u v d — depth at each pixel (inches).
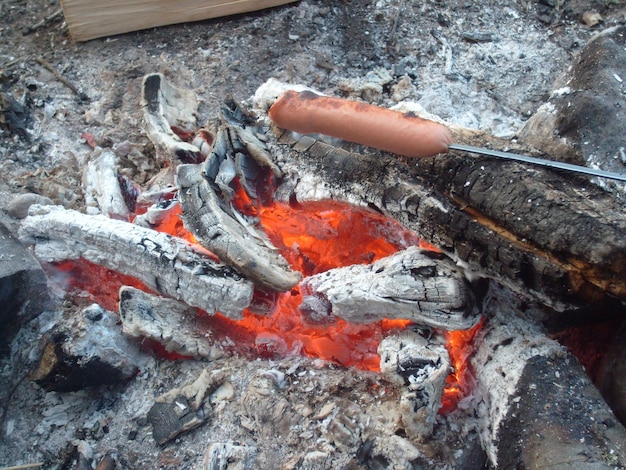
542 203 15.6
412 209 18.0
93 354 18.8
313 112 17.6
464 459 16.9
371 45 27.2
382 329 20.2
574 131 18.9
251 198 21.2
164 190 22.5
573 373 16.3
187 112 24.8
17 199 23.0
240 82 26.9
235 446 17.4
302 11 28.4
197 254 19.9
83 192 23.8
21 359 20.5
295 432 17.4
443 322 17.7
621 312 17.3
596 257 14.3
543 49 26.7
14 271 19.3
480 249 16.7
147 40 28.8
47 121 26.5
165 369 19.8
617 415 16.2
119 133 25.6
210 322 20.5
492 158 17.3
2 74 27.5
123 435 18.7
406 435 17.1
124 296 19.6
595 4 27.4
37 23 30.0
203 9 28.5
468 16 27.9
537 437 15.3
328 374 18.6
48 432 19.2
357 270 19.2
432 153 16.4
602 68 19.8
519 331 17.6
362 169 19.5
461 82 25.7
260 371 18.6
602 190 16.5
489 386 16.9
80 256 21.2
